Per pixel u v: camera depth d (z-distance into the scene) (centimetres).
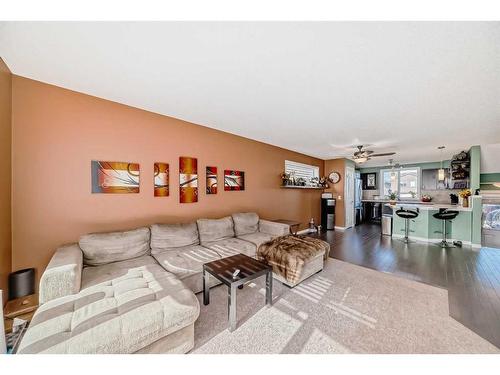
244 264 214
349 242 470
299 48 145
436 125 306
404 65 162
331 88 204
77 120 220
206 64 168
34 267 198
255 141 427
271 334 169
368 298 226
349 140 407
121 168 251
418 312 201
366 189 797
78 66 173
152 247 251
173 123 298
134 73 183
